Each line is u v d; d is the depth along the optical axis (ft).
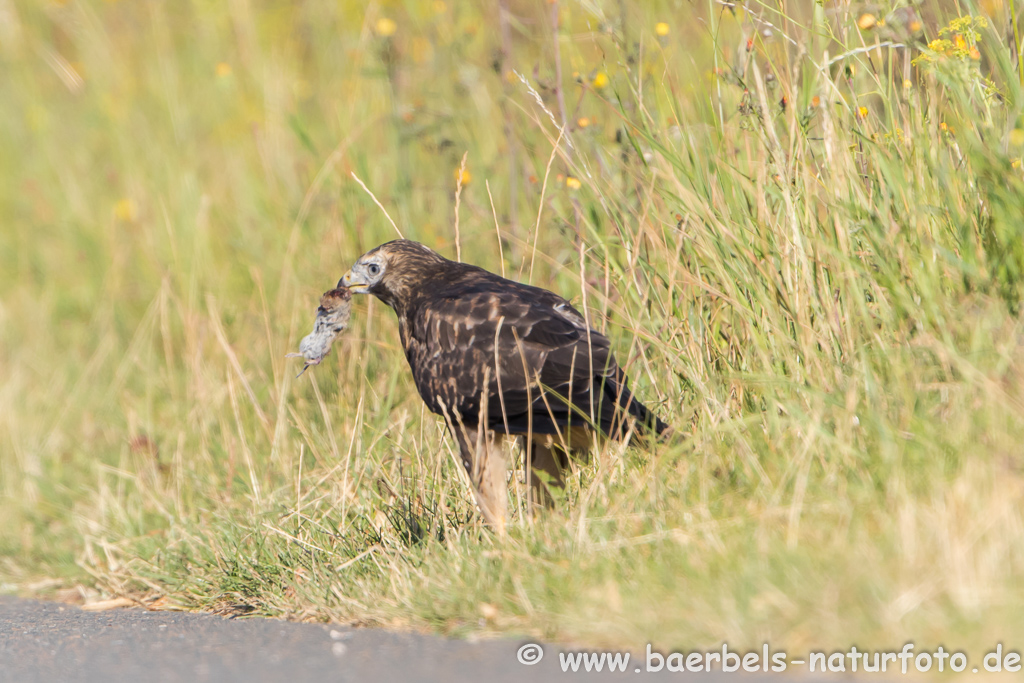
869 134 31.63
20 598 32.99
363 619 25.75
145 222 57.77
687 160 33.09
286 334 43.11
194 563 31.58
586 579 23.72
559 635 22.61
